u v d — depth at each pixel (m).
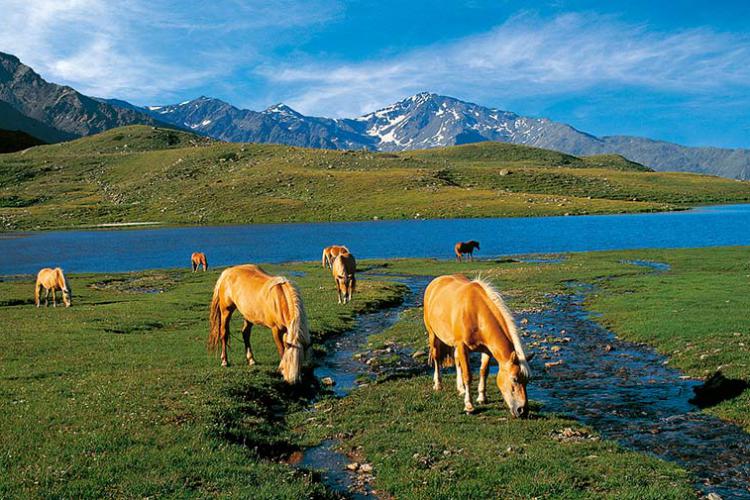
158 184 193.25
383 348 19.16
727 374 13.58
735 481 8.54
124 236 109.56
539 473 8.66
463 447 9.82
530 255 58.84
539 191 181.25
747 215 117.50
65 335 20.58
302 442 10.77
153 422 10.87
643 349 17.91
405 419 11.60
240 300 15.13
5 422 10.74
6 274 55.66
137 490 8.07
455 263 53.81
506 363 10.71
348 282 29.09
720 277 33.00
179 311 27.48
